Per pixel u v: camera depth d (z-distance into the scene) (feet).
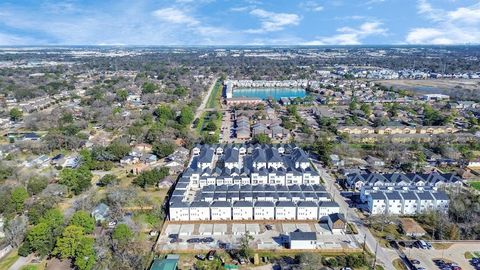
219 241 500.33
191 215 563.48
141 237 511.40
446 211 561.84
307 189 623.77
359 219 560.61
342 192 654.53
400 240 500.74
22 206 563.48
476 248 481.46
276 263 451.12
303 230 531.09
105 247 460.96
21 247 465.88
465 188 652.89
